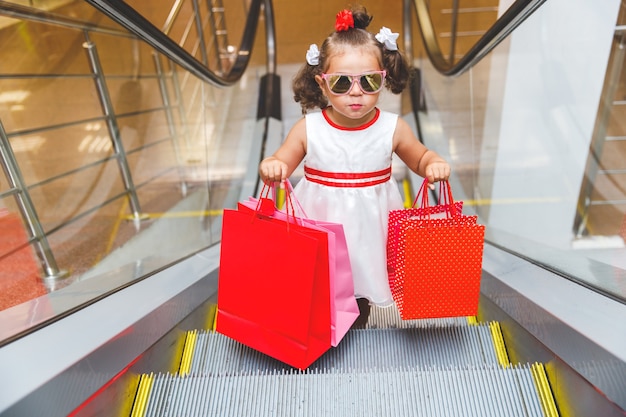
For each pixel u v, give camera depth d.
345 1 7.84
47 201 3.17
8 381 0.99
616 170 2.31
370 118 1.71
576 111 2.56
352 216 1.73
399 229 1.55
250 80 5.65
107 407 1.21
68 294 1.54
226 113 4.77
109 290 1.60
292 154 1.73
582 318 1.25
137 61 4.35
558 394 1.29
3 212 2.31
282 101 5.46
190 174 4.13
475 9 4.72
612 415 1.03
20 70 3.66
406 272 1.48
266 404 1.36
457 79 3.87
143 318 1.43
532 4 1.90
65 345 1.16
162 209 3.66
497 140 3.01
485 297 1.97
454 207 1.52
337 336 1.56
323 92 1.69
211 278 2.12
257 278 1.51
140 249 2.87
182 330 1.77
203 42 5.18
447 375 1.41
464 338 1.76
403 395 1.37
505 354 1.70
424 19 4.78
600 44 2.48
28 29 3.67
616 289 1.33
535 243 2.15
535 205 2.63
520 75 2.82
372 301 1.81
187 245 2.82
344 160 1.70
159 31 2.32
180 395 1.38
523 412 1.31
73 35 3.68
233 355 1.75
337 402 1.36
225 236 1.56
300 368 1.49
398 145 1.75
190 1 5.86
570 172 2.54
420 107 4.62
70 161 3.50
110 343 1.23
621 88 2.44
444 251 1.47
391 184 1.82
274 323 1.51
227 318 1.62
